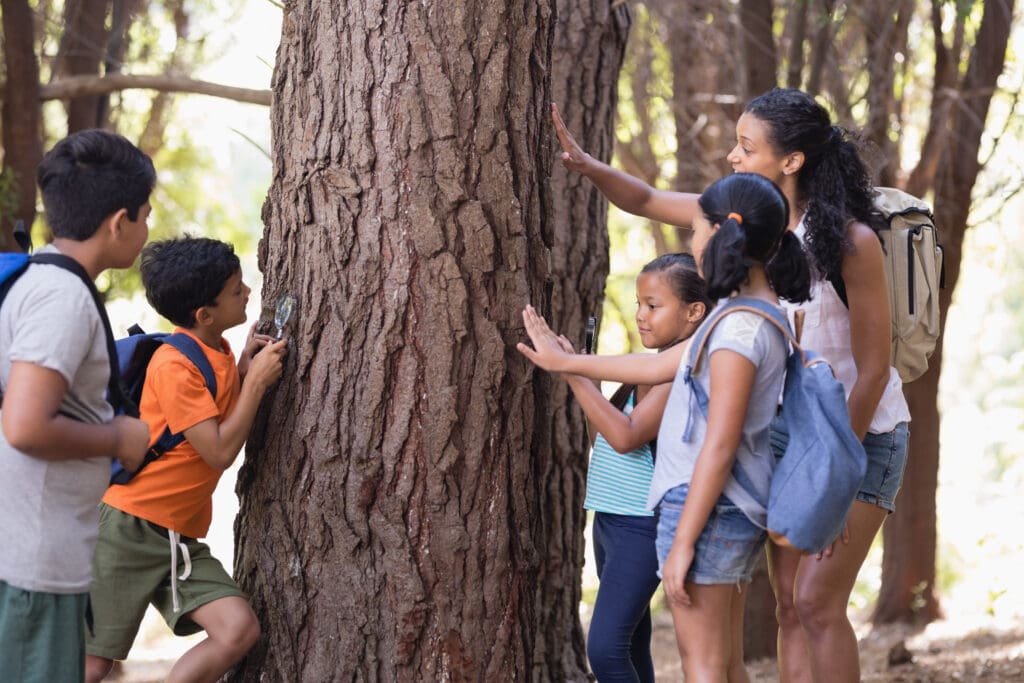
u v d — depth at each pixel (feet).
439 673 9.48
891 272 10.12
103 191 8.03
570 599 14.92
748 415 8.32
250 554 10.09
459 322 9.48
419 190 9.50
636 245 35.12
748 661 23.06
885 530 26.16
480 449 9.57
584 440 15.24
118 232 8.19
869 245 9.53
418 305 9.50
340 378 9.60
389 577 9.48
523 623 9.96
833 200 9.63
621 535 10.07
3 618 7.68
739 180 8.38
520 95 9.87
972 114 22.66
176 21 27.35
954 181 24.20
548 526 14.69
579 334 15.79
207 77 29.27
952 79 23.81
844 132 10.26
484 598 9.60
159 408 9.57
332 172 9.66
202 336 9.89
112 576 9.70
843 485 8.07
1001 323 47.32
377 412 9.50
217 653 9.41
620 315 29.50
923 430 25.31
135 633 9.96
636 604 9.95
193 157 33.71
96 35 22.98
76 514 7.97
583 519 15.23
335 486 9.60
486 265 9.57
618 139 27.86
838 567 10.01
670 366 9.05
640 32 26.76
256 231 42.29
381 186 9.56
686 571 8.09
